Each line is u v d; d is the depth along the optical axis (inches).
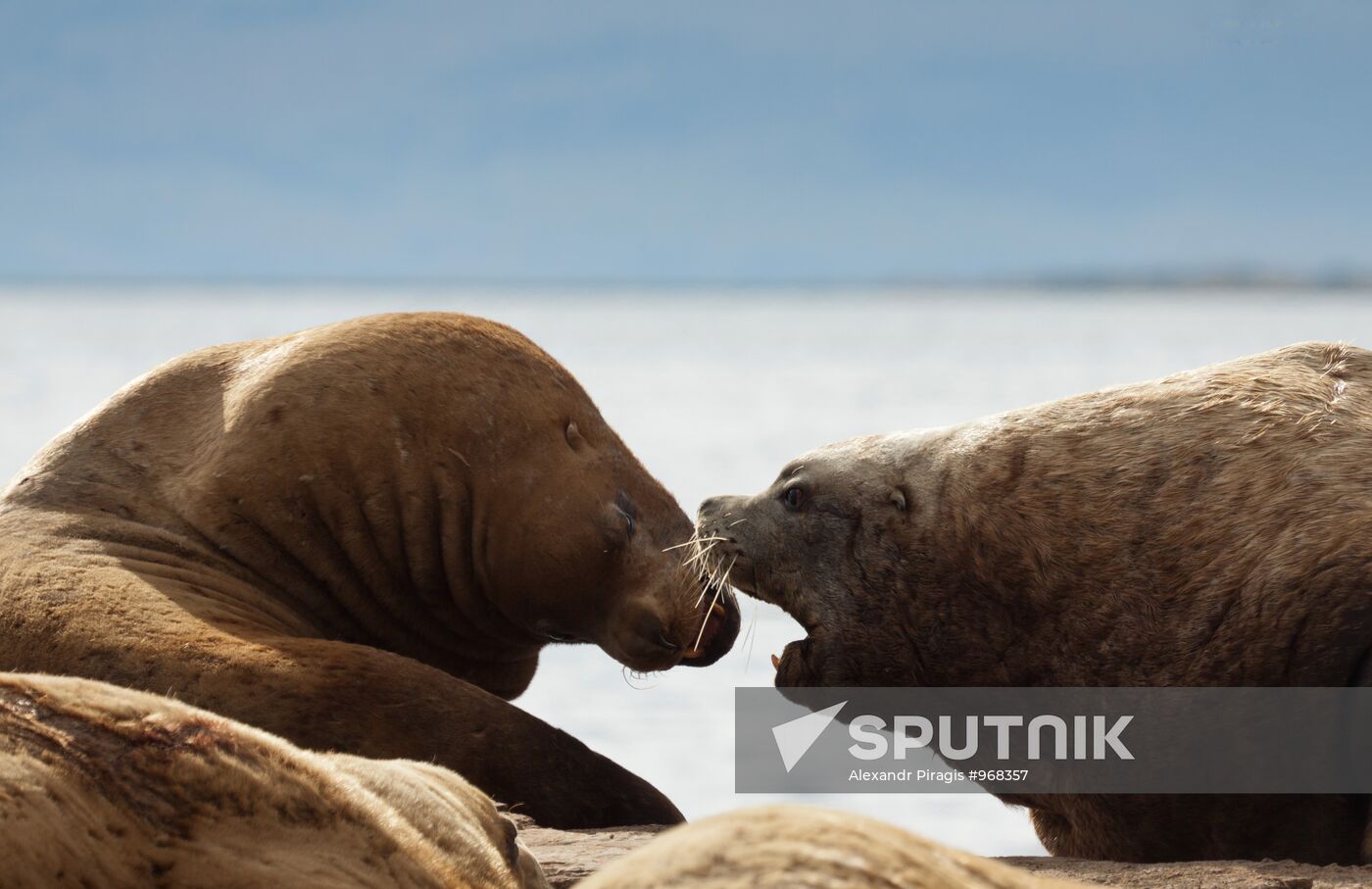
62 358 5516.7
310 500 627.2
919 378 4731.8
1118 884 412.2
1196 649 479.2
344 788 351.9
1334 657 450.6
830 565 573.0
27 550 577.6
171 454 634.8
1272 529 471.5
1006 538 524.1
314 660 542.6
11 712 315.9
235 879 308.3
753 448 2694.4
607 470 674.8
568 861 467.8
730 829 225.8
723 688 1168.2
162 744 323.6
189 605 567.8
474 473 653.9
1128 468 507.8
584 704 1136.2
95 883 292.4
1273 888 397.4
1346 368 513.7
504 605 673.0
